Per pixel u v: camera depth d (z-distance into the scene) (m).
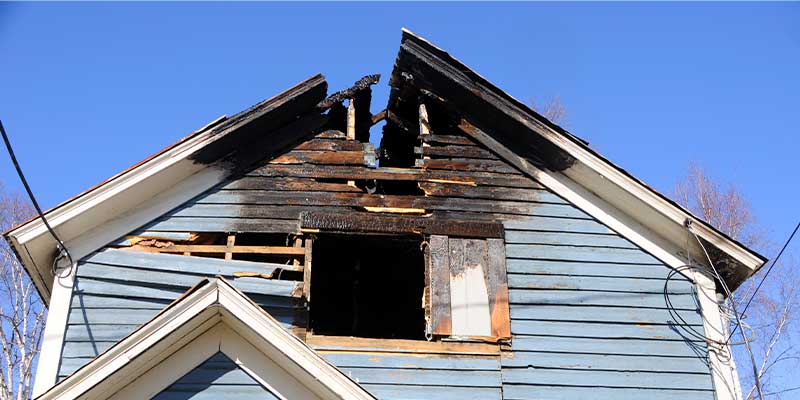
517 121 10.52
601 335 9.45
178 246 9.65
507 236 10.05
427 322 9.39
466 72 10.81
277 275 9.65
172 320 7.14
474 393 8.94
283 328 7.17
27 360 19.86
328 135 10.70
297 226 9.90
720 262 10.10
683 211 10.03
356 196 10.20
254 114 10.23
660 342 9.49
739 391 9.27
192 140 9.94
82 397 6.97
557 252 9.98
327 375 7.05
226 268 9.44
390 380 8.91
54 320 8.99
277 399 7.22
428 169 10.51
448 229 10.01
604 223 10.24
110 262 9.43
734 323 9.98
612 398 9.07
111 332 9.03
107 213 9.66
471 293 9.59
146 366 7.21
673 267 10.03
